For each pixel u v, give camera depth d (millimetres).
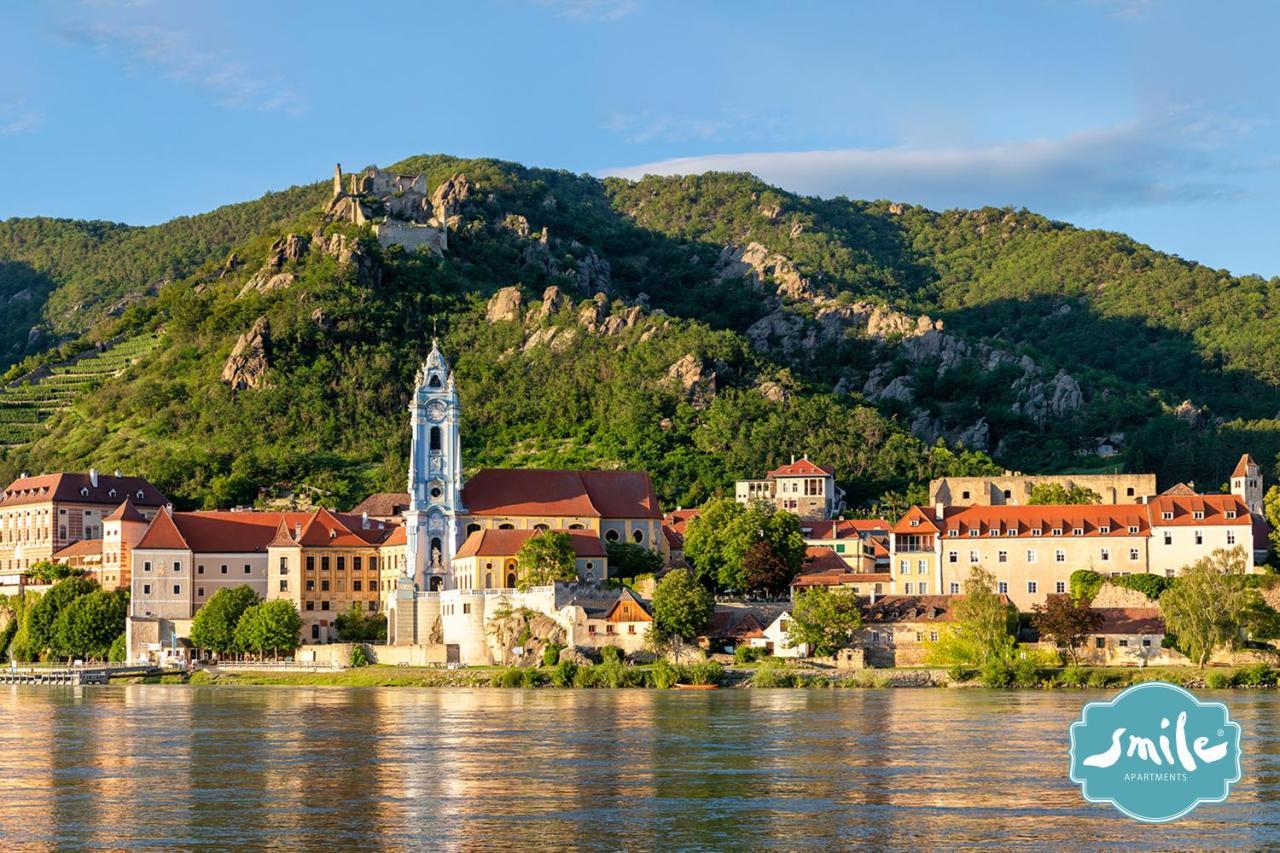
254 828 139000
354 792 155625
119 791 157375
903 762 170875
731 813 144000
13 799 153250
